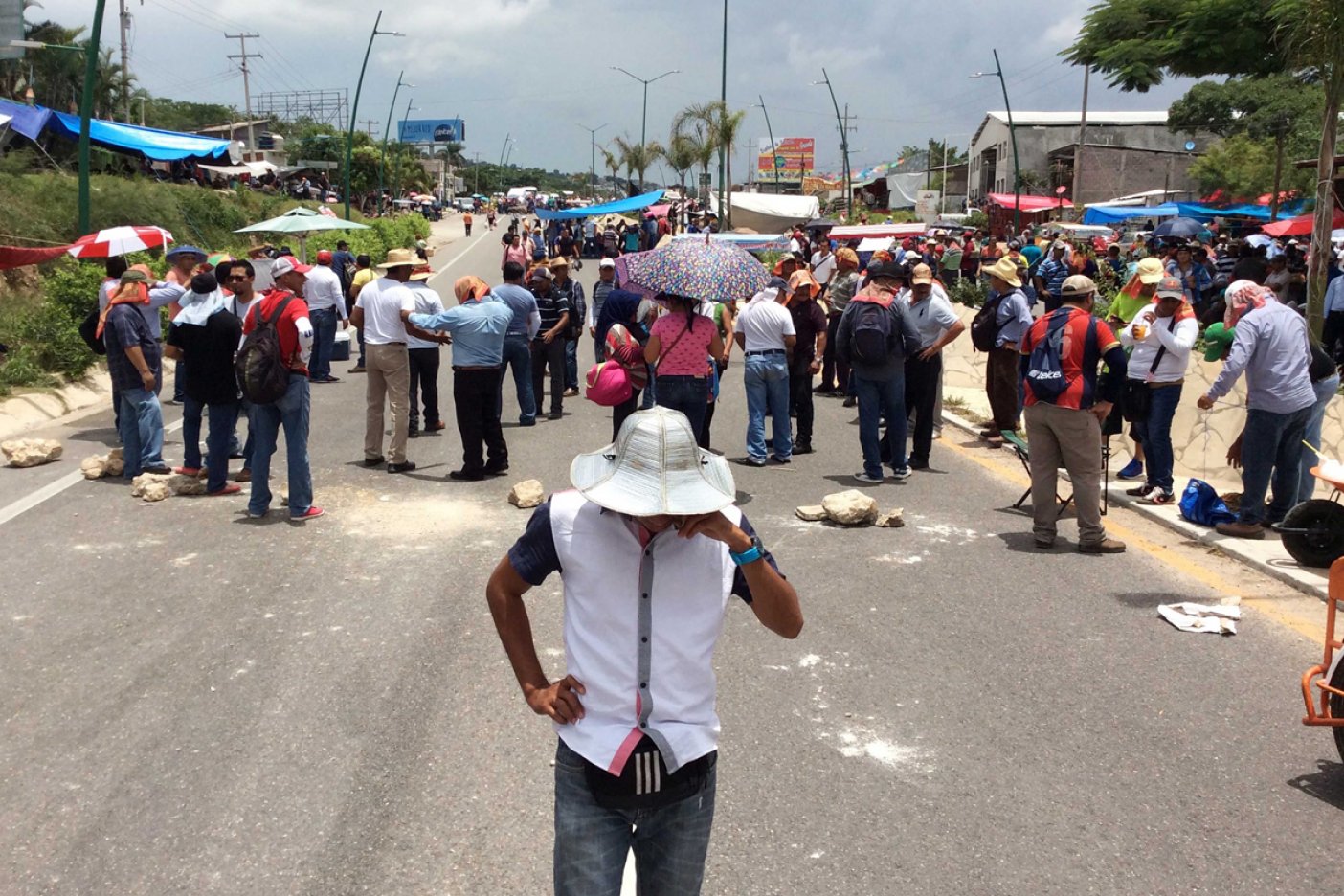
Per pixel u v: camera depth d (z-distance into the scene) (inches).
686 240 307.0
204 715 185.8
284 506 325.7
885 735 180.4
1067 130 2856.8
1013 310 419.2
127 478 361.1
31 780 164.1
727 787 163.2
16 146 1198.9
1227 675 205.5
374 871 141.2
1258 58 500.1
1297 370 280.2
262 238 1333.7
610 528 96.6
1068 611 240.1
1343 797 161.5
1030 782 165.3
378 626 227.1
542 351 486.6
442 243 2151.8
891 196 3373.5
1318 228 367.6
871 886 138.6
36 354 538.9
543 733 179.8
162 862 143.2
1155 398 325.7
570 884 97.3
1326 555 259.6
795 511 326.3
